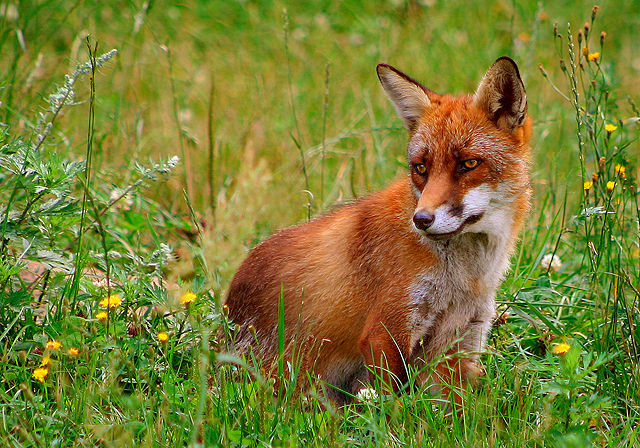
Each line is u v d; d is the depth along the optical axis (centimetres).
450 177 874
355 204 986
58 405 748
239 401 799
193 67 1958
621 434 791
